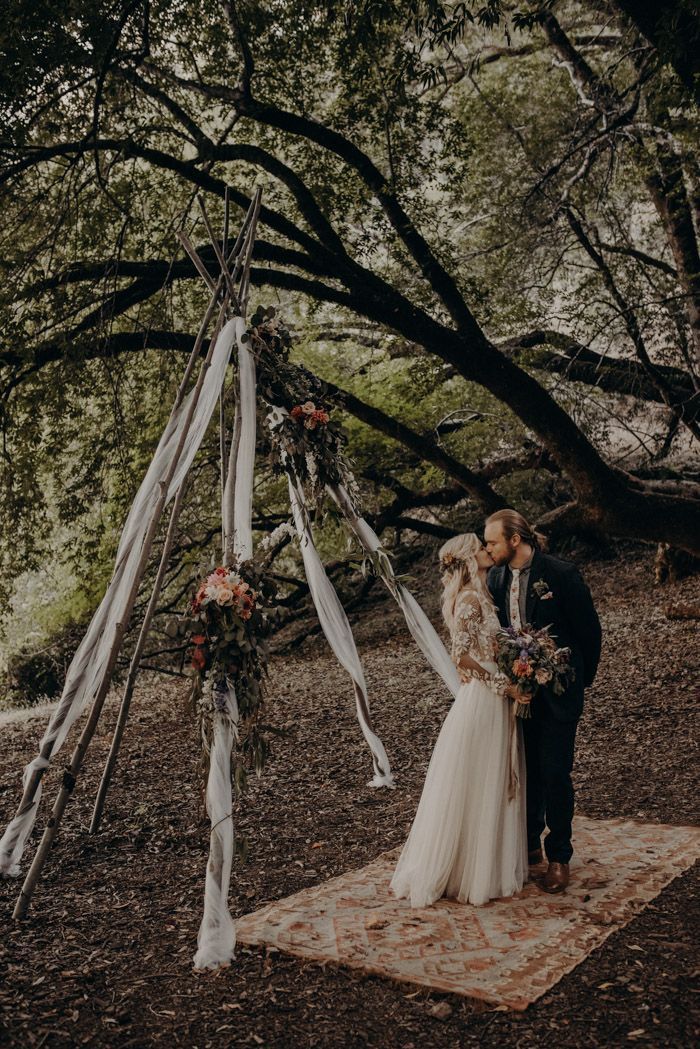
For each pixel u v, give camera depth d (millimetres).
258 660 4258
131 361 12078
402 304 10586
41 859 4309
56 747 4758
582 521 11555
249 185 11906
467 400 15039
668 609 11227
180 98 10891
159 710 11188
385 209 10898
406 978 3389
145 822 5809
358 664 6160
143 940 3967
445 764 4230
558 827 4207
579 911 3910
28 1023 3248
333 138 10492
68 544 12609
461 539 4445
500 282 13320
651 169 11734
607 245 13375
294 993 3395
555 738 4215
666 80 9328
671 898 3980
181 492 4793
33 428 10234
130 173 10516
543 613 4387
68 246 10484
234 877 4770
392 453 15273
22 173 9781
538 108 14047
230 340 5109
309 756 7363
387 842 5156
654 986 3236
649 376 13266
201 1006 3338
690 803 5367
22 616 16828
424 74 9016
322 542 15648
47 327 9805
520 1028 3053
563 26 13719
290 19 10031
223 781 4016
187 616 4277
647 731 7020
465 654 4242
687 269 12914
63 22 8445
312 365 15430
